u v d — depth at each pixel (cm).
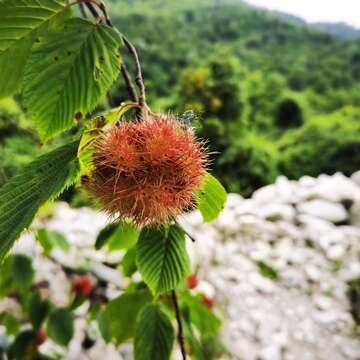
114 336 181
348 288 636
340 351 535
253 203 865
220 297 611
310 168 1811
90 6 123
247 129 1595
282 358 519
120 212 116
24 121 235
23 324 388
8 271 247
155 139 111
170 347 153
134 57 124
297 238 752
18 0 113
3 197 94
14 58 121
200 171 119
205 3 5694
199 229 741
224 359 424
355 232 758
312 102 3041
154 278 139
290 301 621
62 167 98
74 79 111
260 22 4969
